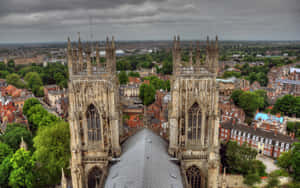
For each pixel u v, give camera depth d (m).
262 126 172.00
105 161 69.19
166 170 58.69
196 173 71.56
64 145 112.31
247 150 125.69
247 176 115.12
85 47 61.78
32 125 171.88
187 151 69.12
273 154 144.75
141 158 57.28
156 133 84.06
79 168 69.00
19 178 94.94
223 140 164.50
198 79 63.19
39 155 107.00
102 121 66.44
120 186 52.16
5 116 168.00
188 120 67.19
